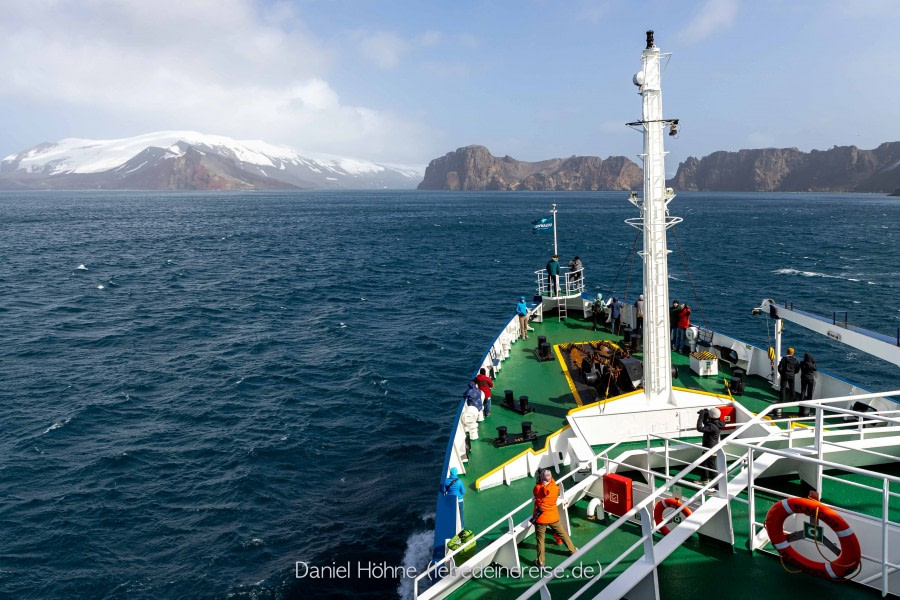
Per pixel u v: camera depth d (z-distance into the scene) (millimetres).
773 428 14141
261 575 19906
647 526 9992
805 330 51562
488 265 91312
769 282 75188
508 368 23531
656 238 15727
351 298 65125
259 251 107875
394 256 101438
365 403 34125
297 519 22984
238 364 41156
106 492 24734
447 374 39719
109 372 39344
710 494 11484
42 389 36125
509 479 15594
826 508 9617
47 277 76625
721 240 126125
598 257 101000
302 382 37562
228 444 28922
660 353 16266
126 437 29734
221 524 22641
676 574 10523
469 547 12805
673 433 16234
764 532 11117
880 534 9484
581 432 15430
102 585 19406
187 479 25812
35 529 22250
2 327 51000
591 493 13492
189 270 84000
